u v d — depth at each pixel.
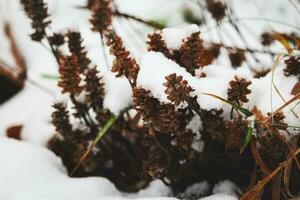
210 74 0.54
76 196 0.53
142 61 0.49
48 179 0.54
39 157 0.57
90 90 0.54
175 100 0.46
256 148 0.49
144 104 0.48
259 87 0.51
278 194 0.48
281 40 0.55
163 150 0.53
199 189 0.55
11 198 0.52
